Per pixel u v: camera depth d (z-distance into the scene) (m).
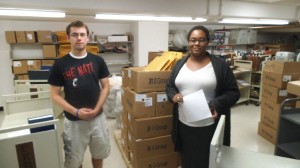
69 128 1.79
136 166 2.16
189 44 1.63
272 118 3.07
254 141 3.16
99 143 1.91
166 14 3.07
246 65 4.88
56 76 1.74
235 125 3.74
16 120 2.14
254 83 4.84
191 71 1.64
